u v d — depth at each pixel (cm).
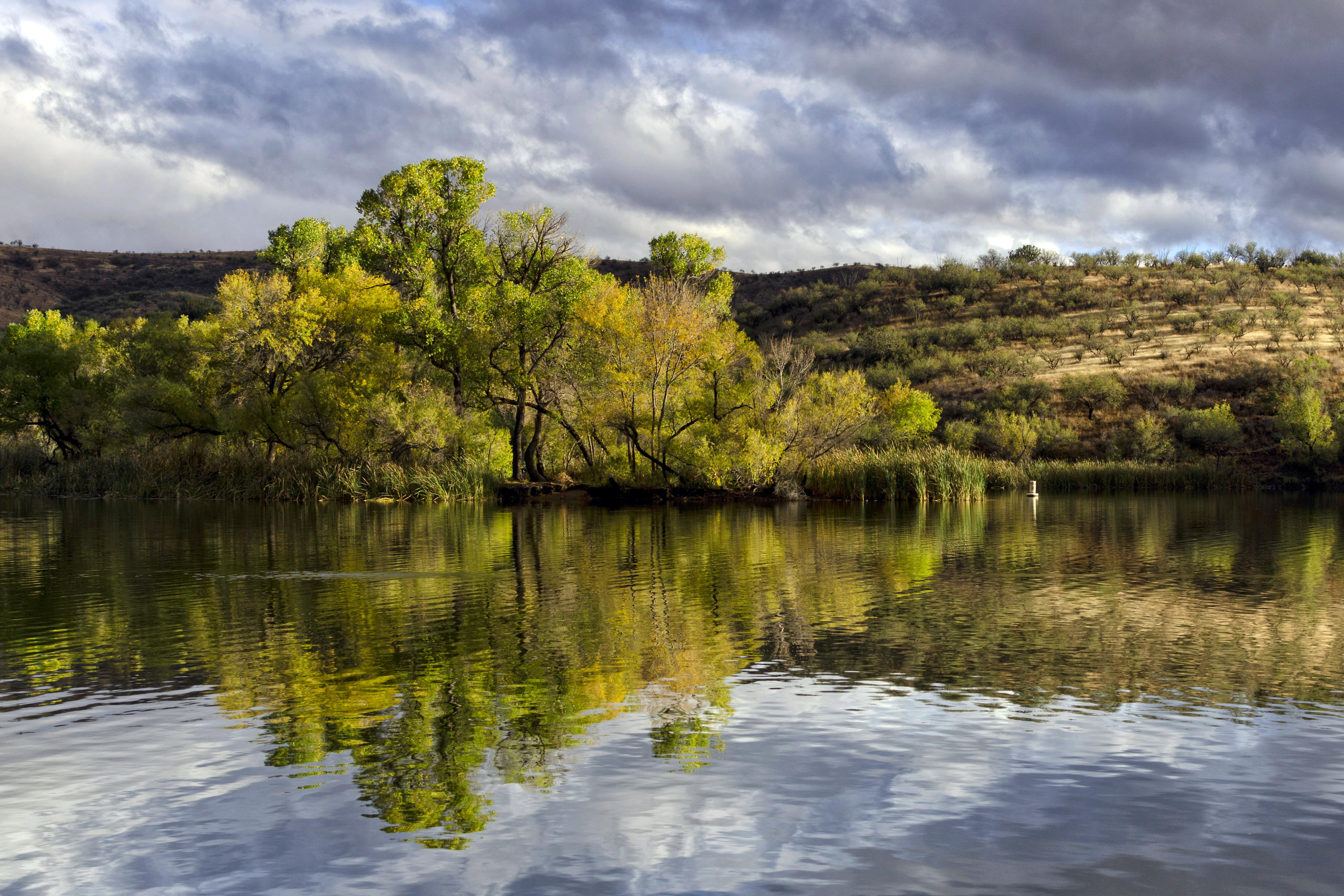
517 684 928
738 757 709
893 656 1048
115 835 578
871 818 598
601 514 3400
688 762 698
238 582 1628
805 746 736
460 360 4294
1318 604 1398
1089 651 1073
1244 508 3791
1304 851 552
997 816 601
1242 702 859
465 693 892
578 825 588
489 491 4209
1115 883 514
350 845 562
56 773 682
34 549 2139
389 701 868
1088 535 2520
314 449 4359
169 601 1428
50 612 1330
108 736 767
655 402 4184
